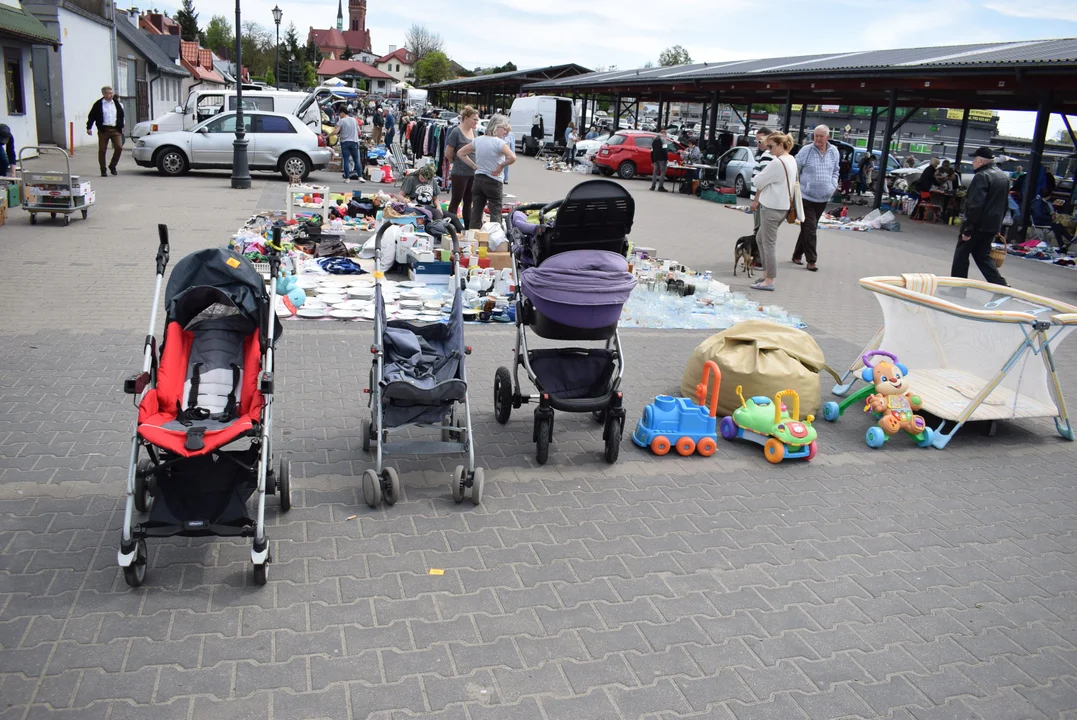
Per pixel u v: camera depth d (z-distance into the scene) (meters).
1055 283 14.27
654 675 3.60
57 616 3.71
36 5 25.88
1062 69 16.05
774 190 11.58
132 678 3.35
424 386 5.04
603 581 4.31
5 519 4.49
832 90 26.73
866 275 13.82
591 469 5.71
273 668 3.46
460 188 13.41
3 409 5.94
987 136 50.22
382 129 32.12
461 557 4.44
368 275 10.82
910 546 4.93
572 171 32.56
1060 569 4.77
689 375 7.02
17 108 22.53
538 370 6.03
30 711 3.13
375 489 4.83
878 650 3.90
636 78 34.97
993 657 3.91
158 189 18.55
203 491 4.15
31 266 10.41
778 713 3.42
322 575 4.18
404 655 3.60
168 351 4.46
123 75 35.97
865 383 7.52
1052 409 6.79
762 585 4.38
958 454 6.45
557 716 3.30
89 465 5.18
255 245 11.07
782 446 5.96
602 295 5.66
